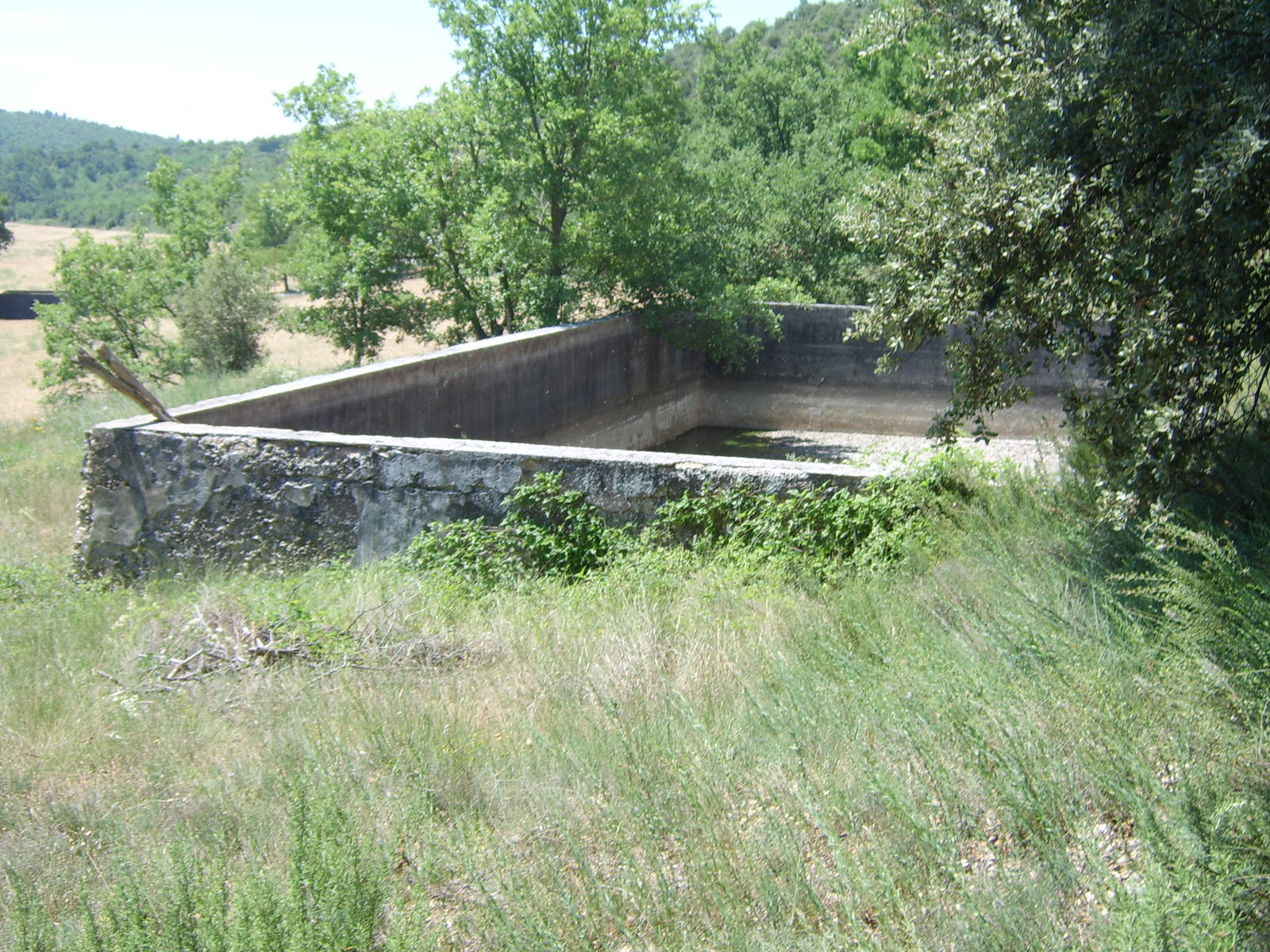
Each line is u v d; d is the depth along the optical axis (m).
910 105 29.14
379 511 8.95
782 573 7.48
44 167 182.00
